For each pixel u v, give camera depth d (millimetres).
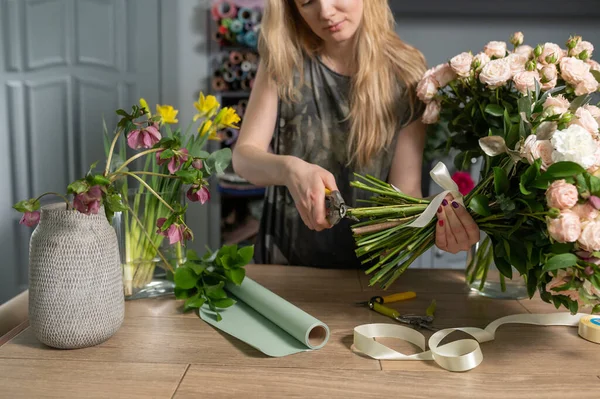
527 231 883
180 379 769
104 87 3008
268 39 1423
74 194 776
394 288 1180
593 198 760
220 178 2934
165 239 1095
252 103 1480
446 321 995
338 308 1053
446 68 1112
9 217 3010
